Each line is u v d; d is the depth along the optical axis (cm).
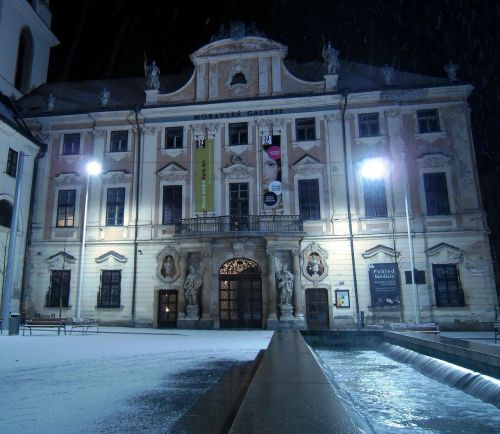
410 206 2714
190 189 2927
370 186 2789
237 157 2922
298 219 2703
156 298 2795
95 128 3098
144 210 2934
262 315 2644
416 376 838
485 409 567
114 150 3078
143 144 3033
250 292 2702
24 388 752
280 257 2675
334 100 2902
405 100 2853
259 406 357
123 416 555
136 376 881
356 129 2867
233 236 2636
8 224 2805
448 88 2797
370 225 2733
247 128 2973
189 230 2742
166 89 3284
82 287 2877
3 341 1639
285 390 422
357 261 2694
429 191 2730
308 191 2844
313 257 2725
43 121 3144
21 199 2916
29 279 2917
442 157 2738
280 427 296
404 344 1130
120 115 3089
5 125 2723
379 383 762
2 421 532
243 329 2584
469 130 2766
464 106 2800
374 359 1105
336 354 1217
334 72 2975
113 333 2234
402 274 2636
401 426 488
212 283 2692
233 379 825
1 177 2711
